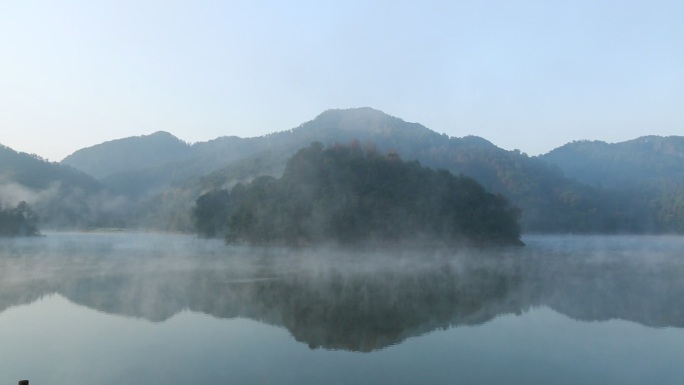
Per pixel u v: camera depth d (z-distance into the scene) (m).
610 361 20.12
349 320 26.95
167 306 30.41
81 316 27.50
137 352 21.25
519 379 18.33
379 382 18.03
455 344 22.52
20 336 23.50
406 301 32.47
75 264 54.00
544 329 25.31
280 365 19.75
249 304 31.14
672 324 26.28
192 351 21.22
